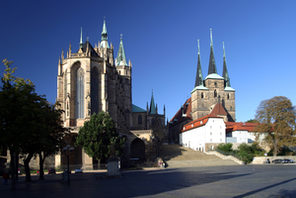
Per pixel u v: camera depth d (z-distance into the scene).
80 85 95.69
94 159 83.00
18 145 39.06
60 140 51.09
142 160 102.50
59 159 83.88
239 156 93.69
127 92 152.50
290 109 99.12
